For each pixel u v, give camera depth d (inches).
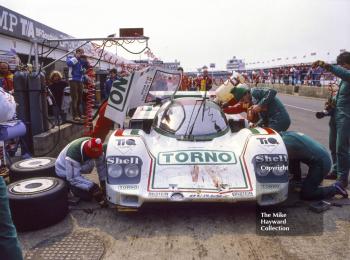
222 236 125.6
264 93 188.2
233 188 134.4
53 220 135.5
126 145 147.9
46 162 172.9
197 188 133.8
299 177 180.2
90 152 150.1
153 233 128.7
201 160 147.9
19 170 162.1
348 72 160.2
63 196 140.2
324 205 147.9
